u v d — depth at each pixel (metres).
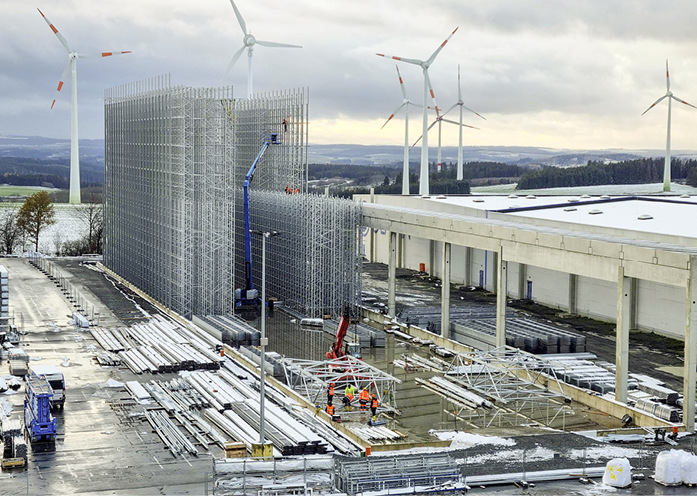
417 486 55.44
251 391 76.38
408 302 125.31
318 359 89.75
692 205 128.25
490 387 79.19
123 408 72.62
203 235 110.62
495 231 88.56
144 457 60.75
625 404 72.69
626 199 138.25
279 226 124.06
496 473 57.84
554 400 78.06
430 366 88.38
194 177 111.00
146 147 127.94
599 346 96.25
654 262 69.12
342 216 112.50
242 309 118.69
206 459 60.44
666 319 100.56
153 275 126.56
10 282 141.25
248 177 119.69
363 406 73.31
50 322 108.12
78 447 62.78
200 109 110.38
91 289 135.25
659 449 63.72
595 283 112.25
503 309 87.50
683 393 72.75
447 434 66.88
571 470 58.56
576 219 113.44
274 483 54.34
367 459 57.38
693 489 55.78
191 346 94.00
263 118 152.50
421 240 157.88
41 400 63.56
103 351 92.75
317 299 112.31
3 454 59.47
